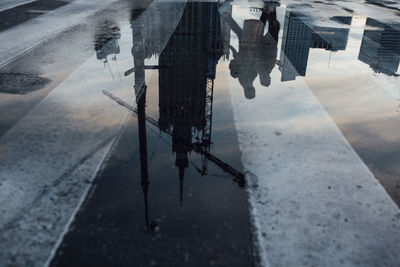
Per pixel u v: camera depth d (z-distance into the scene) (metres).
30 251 2.26
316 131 4.06
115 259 2.21
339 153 3.58
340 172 3.24
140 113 4.43
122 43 7.89
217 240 2.37
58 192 2.86
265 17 10.70
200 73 6.03
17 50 7.22
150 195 2.84
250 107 4.70
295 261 2.22
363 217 2.65
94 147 3.58
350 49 7.99
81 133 3.87
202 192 2.88
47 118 4.23
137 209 2.67
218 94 5.13
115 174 3.12
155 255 2.24
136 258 2.21
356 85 5.66
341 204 2.79
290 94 5.22
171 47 7.68
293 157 3.48
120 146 3.60
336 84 5.68
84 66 6.25
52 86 5.28
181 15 11.44
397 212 2.72
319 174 3.20
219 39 8.59
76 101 4.74
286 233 2.46
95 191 2.88
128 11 11.96
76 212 2.63
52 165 3.25
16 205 2.70
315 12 13.12
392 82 5.86
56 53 7.05
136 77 5.73
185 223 2.53
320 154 3.55
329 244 2.37
